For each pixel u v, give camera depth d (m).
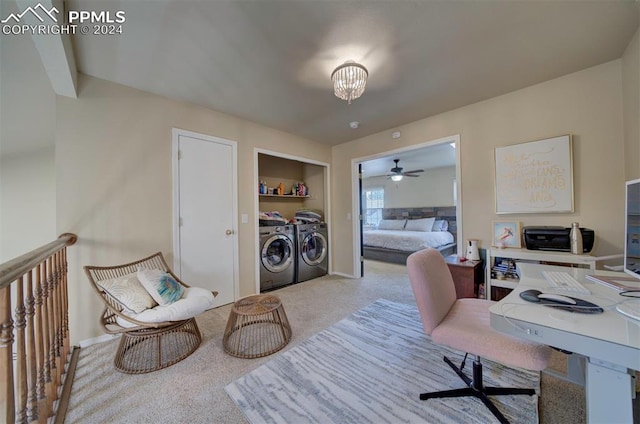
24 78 1.83
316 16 1.45
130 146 2.21
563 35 1.65
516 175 2.39
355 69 1.87
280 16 1.45
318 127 3.38
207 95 2.42
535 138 2.30
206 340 2.03
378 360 1.72
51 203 2.40
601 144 2.01
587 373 0.82
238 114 2.90
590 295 1.12
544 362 1.04
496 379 1.48
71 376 1.58
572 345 0.79
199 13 1.41
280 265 3.45
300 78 2.12
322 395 1.40
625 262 1.23
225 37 1.62
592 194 2.05
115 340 2.03
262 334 2.11
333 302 2.88
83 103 1.99
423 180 6.91
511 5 1.39
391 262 5.19
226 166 2.89
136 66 1.92
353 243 4.01
